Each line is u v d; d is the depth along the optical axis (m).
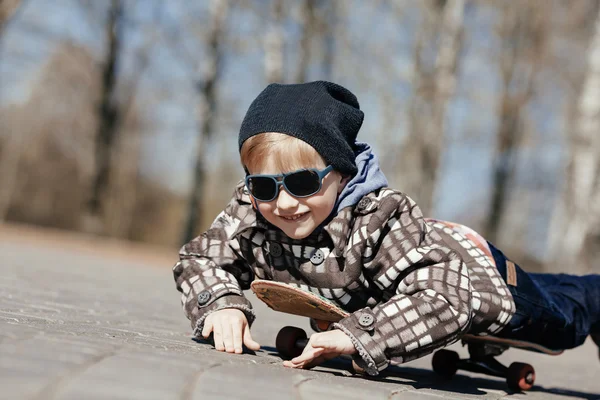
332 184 2.21
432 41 15.65
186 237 15.98
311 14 16.23
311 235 2.24
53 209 35.72
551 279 2.91
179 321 3.40
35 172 35.12
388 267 2.17
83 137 30.16
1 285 3.67
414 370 2.91
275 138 2.15
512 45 16.12
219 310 2.24
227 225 2.49
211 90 15.88
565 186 14.85
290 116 2.17
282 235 2.28
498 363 2.68
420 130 15.48
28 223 35.44
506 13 16.08
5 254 7.88
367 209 2.22
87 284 5.20
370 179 2.30
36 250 10.45
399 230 2.21
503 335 2.49
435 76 15.03
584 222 14.36
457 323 2.09
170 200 37.41
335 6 16.89
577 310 2.75
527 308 2.50
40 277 5.02
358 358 2.05
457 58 15.02
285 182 2.14
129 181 33.47
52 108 29.61
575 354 6.32
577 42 15.84
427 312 2.06
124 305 3.86
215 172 27.48
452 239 2.50
